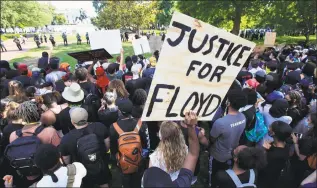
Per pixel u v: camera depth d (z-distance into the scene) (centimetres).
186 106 233
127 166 317
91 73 701
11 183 260
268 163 316
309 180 213
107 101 409
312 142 308
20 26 5662
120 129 328
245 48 235
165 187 144
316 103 372
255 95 369
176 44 211
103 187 338
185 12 2825
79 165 251
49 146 234
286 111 374
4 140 337
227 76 239
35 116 318
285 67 729
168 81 219
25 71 611
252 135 365
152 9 3575
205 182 439
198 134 325
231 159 336
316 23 2103
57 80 582
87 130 324
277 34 2372
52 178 225
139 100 352
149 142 362
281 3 2178
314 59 805
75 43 3428
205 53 221
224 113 406
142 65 795
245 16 2797
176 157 226
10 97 443
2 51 2569
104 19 3709
